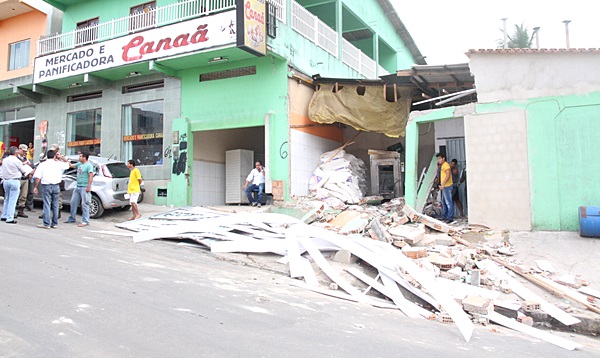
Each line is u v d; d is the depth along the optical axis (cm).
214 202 1623
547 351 477
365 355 388
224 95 1465
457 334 515
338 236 874
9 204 1019
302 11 1512
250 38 1246
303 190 1452
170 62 1444
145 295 502
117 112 1636
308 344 402
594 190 959
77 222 1130
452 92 1345
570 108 989
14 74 1881
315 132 1550
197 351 355
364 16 2008
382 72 2197
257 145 1883
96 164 1266
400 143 1670
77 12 1752
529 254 865
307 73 1501
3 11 1864
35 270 556
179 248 895
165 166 1535
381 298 681
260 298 563
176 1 1520
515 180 1020
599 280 748
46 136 1781
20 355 319
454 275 751
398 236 932
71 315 409
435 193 1261
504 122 1040
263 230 998
